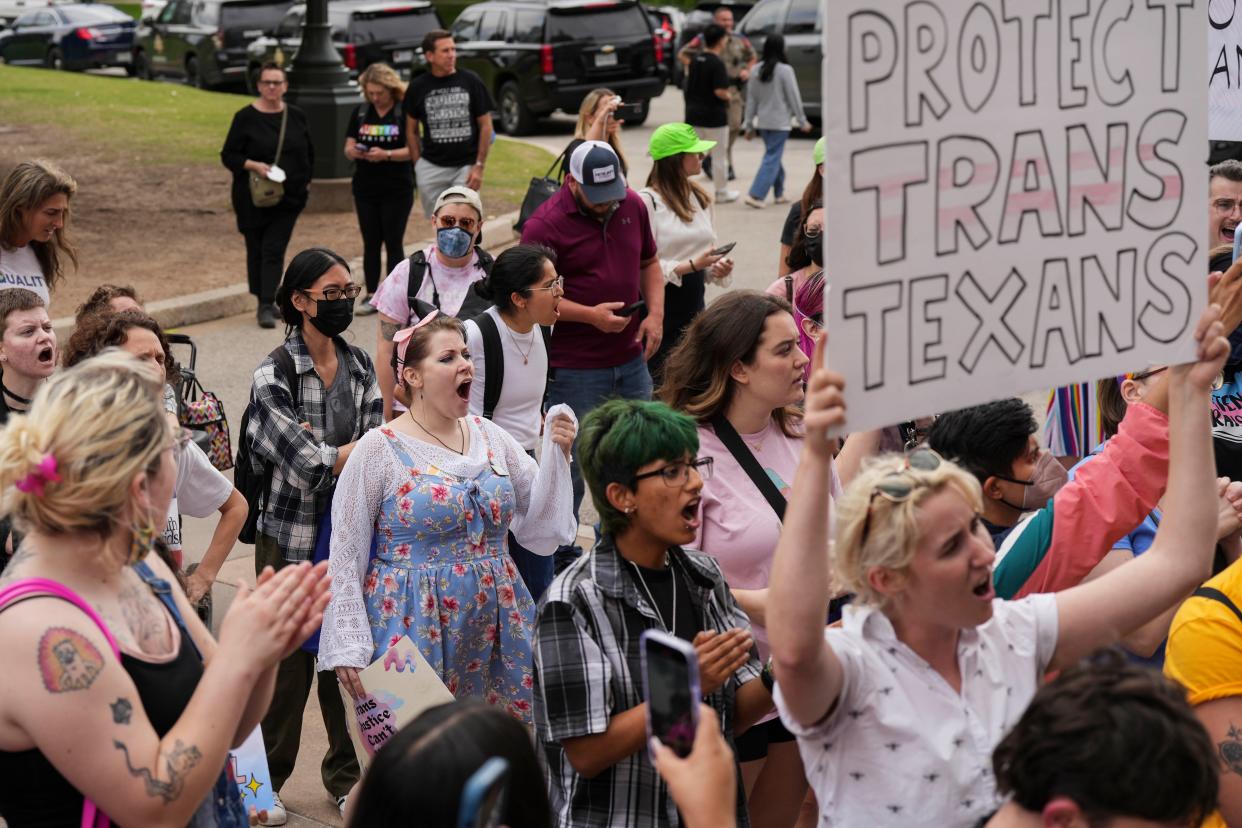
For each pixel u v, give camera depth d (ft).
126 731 8.02
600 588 10.57
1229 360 14.87
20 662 7.89
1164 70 8.95
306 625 8.66
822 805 8.95
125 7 133.18
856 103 7.84
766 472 13.29
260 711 9.27
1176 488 9.46
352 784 16.30
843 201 7.89
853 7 7.75
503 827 6.71
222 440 16.69
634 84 72.33
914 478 8.46
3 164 57.62
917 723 8.62
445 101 38.88
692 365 13.42
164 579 9.23
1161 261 9.11
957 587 8.40
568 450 15.72
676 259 25.39
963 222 8.29
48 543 8.24
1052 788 6.93
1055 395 18.12
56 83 83.30
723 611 11.28
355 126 38.29
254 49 81.10
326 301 16.24
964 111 8.20
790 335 13.15
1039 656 9.19
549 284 18.92
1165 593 9.34
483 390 19.03
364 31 75.87
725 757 7.38
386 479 14.58
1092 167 8.76
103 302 16.66
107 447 7.97
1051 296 8.71
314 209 49.88
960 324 8.38
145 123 68.13
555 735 10.22
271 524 16.17
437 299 21.43
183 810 8.14
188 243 46.55
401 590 14.55
